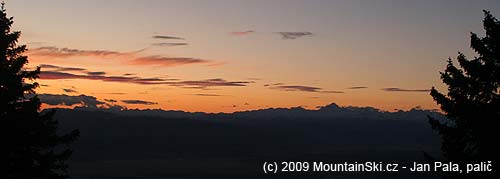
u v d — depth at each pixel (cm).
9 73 2373
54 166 2634
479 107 2239
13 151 2417
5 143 2377
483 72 2227
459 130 2300
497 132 2212
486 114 2220
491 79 2230
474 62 2278
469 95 2291
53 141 2567
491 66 2220
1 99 2348
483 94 2267
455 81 2297
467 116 2242
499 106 2209
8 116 2370
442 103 2338
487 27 2248
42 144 2525
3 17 2422
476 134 2255
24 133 2422
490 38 2234
